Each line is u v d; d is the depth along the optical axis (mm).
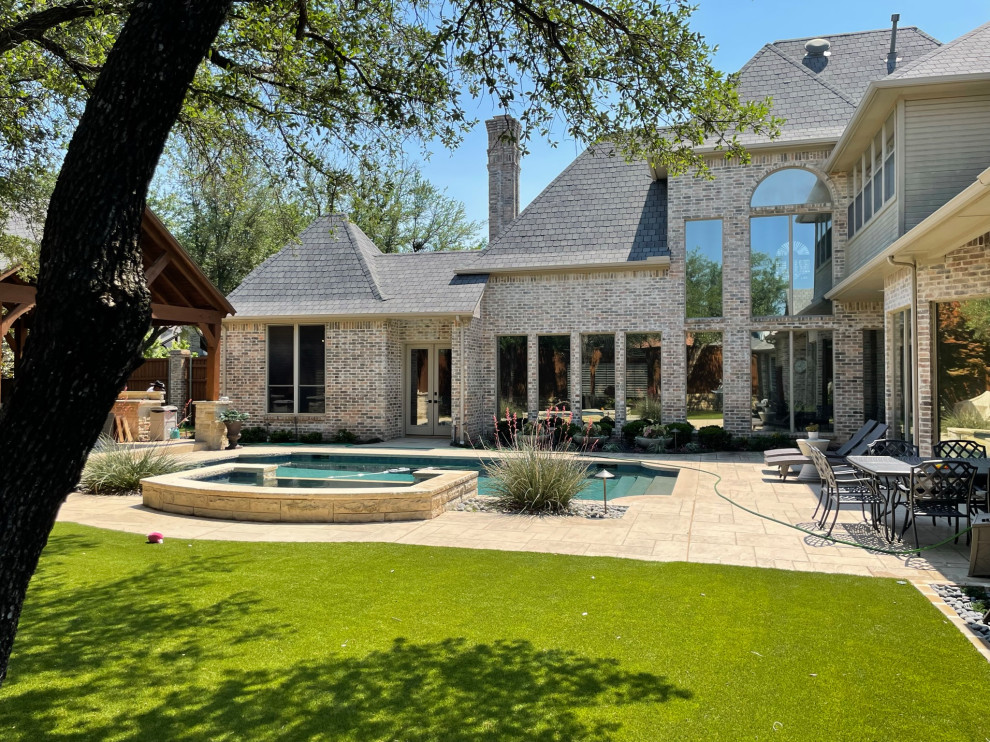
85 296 2346
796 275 15812
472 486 9844
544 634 4289
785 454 11539
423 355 18531
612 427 16328
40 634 4305
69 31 6844
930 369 9422
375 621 4535
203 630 4379
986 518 5676
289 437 17562
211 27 2637
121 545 6707
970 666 3770
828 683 3576
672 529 7465
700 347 16359
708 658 3904
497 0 5789
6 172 7797
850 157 14219
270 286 18719
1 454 2295
